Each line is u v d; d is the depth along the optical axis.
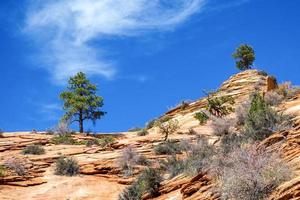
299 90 29.94
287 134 13.71
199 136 28.16
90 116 55.31
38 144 35.81
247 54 72.94
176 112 50.84
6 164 25.44
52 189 23.05
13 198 21.64
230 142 16.95
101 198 21.97
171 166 19.23
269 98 28.59
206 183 13.07
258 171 10.30
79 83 56.62
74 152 30.62
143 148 29.23
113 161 26.81
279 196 9.20
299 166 10.58
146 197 16.88
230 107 40.03
